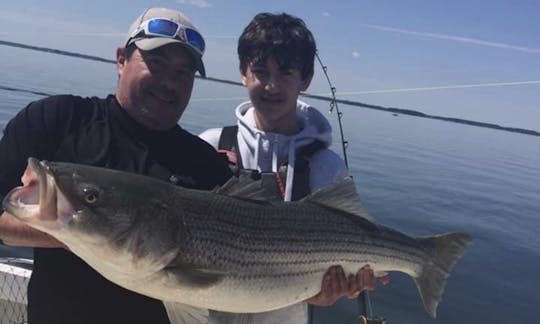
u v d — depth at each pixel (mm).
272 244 707
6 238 597
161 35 708
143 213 593
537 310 1975
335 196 808
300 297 753
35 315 646
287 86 949
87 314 641
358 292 823
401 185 3807
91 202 562
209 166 768
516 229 3119
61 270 646
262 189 738
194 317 640
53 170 548
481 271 2307
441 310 1852
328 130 994
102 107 735
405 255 873
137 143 719
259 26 949
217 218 660
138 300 660
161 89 714
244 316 767
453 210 3330
